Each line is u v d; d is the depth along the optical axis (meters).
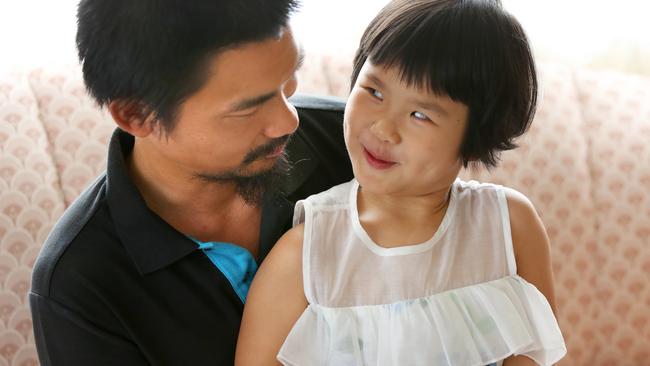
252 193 1.03
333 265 0.98
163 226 1.00
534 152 1.78
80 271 0.97
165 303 1.01
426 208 1.00
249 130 0.94
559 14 2.09
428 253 0.99
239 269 1.05
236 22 0.85
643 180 1.82
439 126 0.93
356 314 0.97
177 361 1.02
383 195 1.01
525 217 1.05
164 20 0.86
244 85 0.89
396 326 0.96
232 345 1.04
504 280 1.01
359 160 0.97
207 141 0.94
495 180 1.74
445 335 0.96
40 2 1.80
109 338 0.99
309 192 1.13
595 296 1.79
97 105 0.98
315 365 0.96
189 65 0.87
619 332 1.81
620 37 2.13
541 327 1.02
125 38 0.88
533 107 1.02
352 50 1.85
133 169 1.06
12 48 1.76
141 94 0.91
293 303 0.99
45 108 1.60
